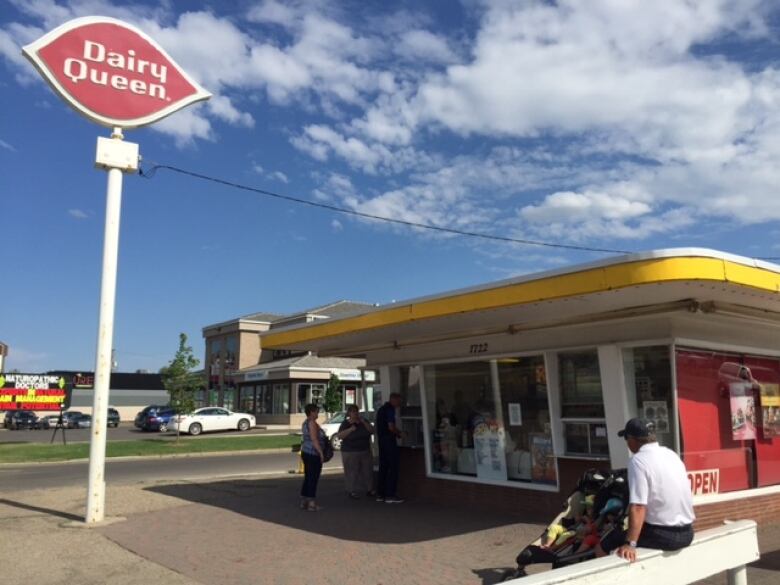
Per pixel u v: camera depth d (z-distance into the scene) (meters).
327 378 46.09
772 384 9.88
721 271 6.29
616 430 8.49
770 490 9.34
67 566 7.01
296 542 8.07
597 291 6.68
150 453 24.09
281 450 26.59
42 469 19.47
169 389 31.03
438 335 10.86
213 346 57.31
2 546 7.89
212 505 10.90
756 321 9.06
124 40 9.98
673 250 6.16
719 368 8.91
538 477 9.57
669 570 4.74
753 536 5.50
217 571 6.79
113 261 9.52
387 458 11.34
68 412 48.47
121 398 67.88
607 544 5.48
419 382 11.80
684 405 8.20
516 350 9.93
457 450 10.96
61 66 9.48
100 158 9.50
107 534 8.55
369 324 9.98
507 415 10.15
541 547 5.95
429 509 10.42
